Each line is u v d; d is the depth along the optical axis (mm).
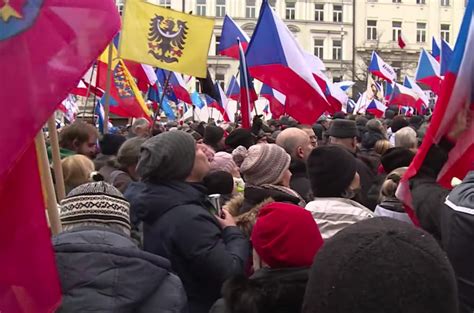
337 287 1161
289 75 6863
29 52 2312
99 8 2434
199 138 8281
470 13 3404
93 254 2328
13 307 2238
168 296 2420
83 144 5320
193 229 3146
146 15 6824
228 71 52594
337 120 5918
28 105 2270
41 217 2279
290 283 2342
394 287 1127
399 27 55688
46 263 2250
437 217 3467
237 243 3279
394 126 9891
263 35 6906
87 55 2389
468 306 2914
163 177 3307
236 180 5094
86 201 2518
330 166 3457
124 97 9336
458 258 2930
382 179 5359
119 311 2270
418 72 14359
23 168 2275
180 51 6906
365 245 1174
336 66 54312
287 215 2469
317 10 54750
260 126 9203
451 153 3520
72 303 2254
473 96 3455
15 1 2318
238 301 2268
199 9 52781
